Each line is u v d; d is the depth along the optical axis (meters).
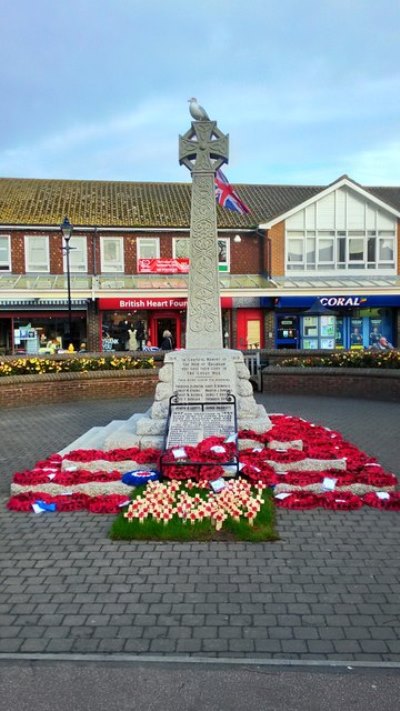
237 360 8.09
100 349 26.06
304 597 4.34
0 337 25.58
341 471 6.84
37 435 10.36
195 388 8.04
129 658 3.61
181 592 4.43
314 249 28.66
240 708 3.17
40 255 26.66
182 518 5.63
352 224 28.86
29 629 3.95
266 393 16.00
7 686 3.37
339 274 28.91
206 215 8.45
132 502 6.00
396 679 3.39
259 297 26.61
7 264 26.39
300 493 6.33
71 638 3.83
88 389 15.01
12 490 6.67
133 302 25.53
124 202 29.16
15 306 24.91
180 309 26.59
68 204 28.30
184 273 27.62
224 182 21.08
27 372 14.61
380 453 8.53
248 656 3.61
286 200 31.16
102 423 11.58
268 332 27.14
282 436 7.64
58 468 7.25
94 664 3.56
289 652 3.65
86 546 5.32
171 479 6.54
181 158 8.50
